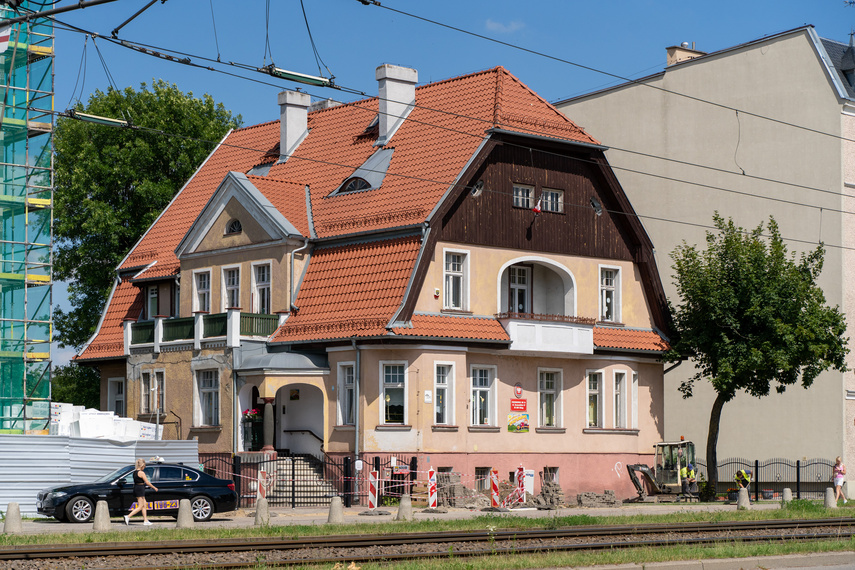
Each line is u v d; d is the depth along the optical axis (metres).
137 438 41.66
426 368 39.53
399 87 45.97
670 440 55.09
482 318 41.66
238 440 41.38
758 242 44.97
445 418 40.22
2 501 33.97
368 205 42.69
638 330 46.78
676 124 56.22
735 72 53.84
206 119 63.53
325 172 46.62
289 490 39.25
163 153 61.62
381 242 41.31
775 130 52.16
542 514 34.16
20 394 40.97
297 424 43.16
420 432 39.16
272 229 42.94
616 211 46.62
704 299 44.47
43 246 42.41
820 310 43.53
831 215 49.81
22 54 42.31
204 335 43.44
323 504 39.25
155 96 62.69
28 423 40.97
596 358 45.19
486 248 42.16
